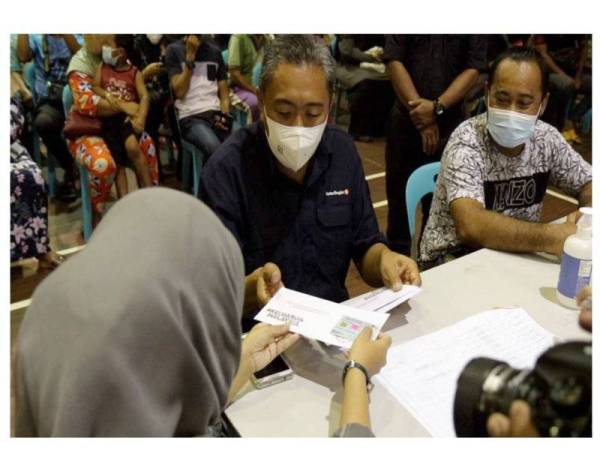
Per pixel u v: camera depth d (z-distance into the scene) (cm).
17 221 262
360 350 100
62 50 344
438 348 113
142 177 325
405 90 254
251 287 130
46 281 64
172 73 326
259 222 144
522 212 181
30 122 351
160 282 62
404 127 264
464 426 53
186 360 65
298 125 130
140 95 318
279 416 97
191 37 321
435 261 182
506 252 156
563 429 45
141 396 62
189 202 69
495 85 157
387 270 137
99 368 59
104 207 328
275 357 107
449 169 169
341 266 154
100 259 63
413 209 199
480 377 54
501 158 171
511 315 124
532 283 139
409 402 99
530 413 46
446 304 130
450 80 256
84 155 294
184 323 65
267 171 143
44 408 61
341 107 534
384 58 260
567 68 478
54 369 60
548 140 175
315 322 111
